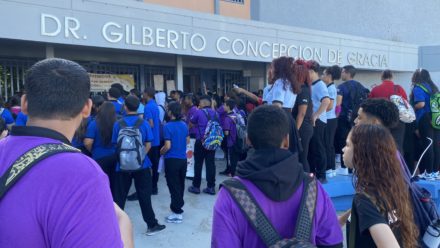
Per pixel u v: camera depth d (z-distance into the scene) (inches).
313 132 200.5
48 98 52.2
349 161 91.4
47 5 329.1
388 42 703.7
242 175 71.4
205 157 276.4
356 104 248.1
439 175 214.5
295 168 71.5
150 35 399.2
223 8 582.9
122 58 462.3
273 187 68.9
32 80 52.9
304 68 175.5
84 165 49.6
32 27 321.7
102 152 205.3
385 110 120.5
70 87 53.6
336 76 230.4
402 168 92.7
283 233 68.4
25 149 50.4
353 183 89.5
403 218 81.4
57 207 46.4
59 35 337.4
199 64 546.9
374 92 232.2
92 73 437.4
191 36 435.2
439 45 745.6
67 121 54.2
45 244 46.6
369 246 80.1
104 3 364.5
